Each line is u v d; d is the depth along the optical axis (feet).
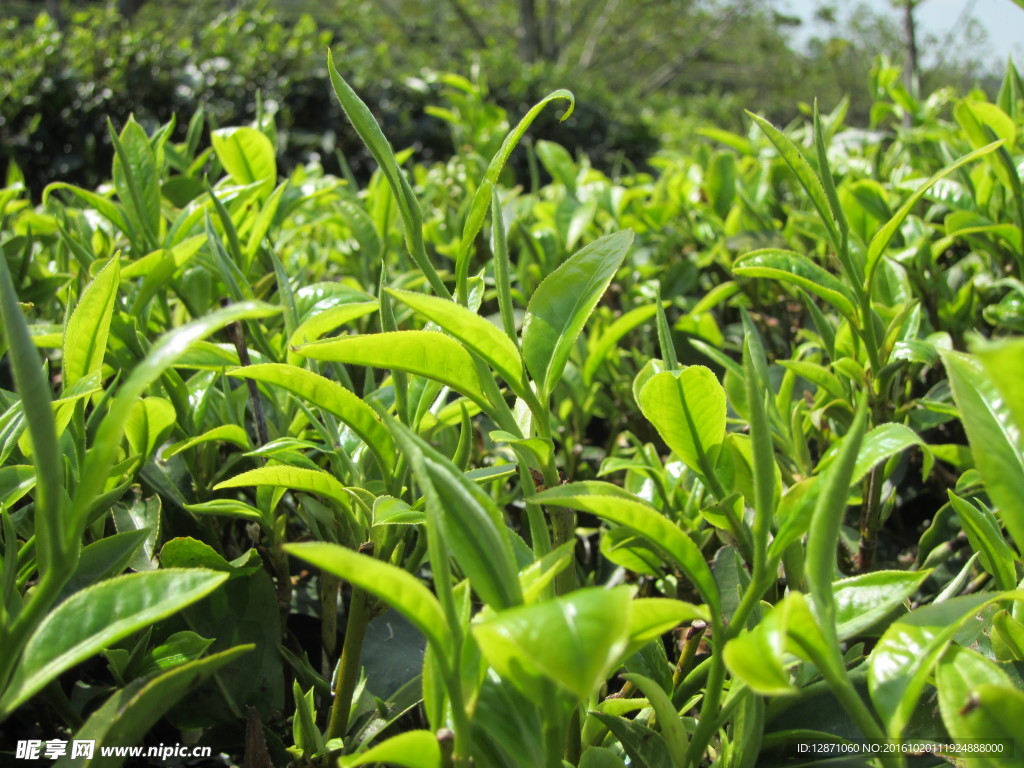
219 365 4.21
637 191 8.16
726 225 7.79
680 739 2.50
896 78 8.94
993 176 5.86
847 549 4.59
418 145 23.90
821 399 4.79
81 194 4.91
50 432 2.03
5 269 2.01
